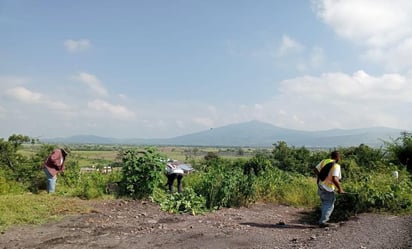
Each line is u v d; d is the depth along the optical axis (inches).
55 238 309.3
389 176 501.7
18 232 324.8
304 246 280.8
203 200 447.5
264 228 357.7
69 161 635.5
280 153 980.6
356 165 666.2
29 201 418.3
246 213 436.5
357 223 348.5
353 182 474.0
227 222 378.3
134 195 492.7
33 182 592.1
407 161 704.4
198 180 574.2
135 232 329.1
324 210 371.6
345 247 273.4
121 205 445.4
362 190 417.7
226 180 471.8
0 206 384.8
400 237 294.0
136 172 491.5
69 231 331.0
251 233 328.8
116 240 304.5
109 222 364.8
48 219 368.5
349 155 801.6
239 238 311.4
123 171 500.4
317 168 383.2
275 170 682.2
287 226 373.1
